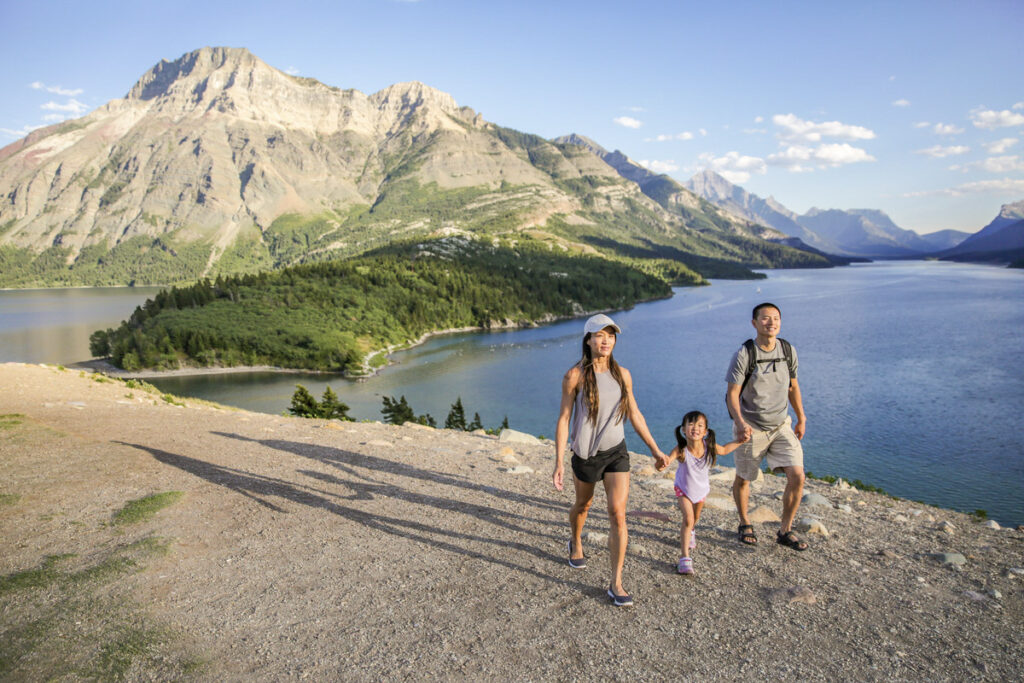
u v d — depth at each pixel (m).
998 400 60.81
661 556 5.09
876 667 3.45
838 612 4.15
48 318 189.38
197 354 111.94
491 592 4.35
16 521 5.30
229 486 6.64
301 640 3.62
